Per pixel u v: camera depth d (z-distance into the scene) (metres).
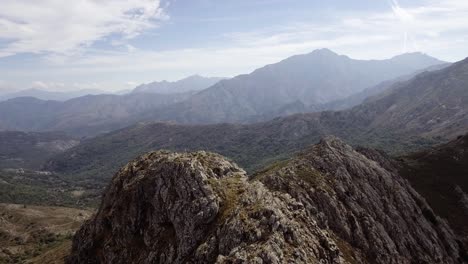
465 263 105.44
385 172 119.94
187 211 92.00
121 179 122.25
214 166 107.94
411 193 121.88
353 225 91.38
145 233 99.88
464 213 126.81
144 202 106.25
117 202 114.19
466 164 155.50
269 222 75.88
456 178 145.50
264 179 100.50
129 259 98.88
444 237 109.81
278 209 79.44
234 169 111.81
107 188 127.94
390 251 89.62
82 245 117.19
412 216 108.25
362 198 101.75
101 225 115.44
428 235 105.62
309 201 92.69
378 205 103.12
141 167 121.00
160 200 101.00
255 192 89.56
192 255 83.19
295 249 70.50
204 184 95.25
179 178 99.44
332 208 92.88
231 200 91.44
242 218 79.50
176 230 92.12
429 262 95.38
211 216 88.56
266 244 69.62
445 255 102.38
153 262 91.25
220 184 97.62
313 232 78.75
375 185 110.44
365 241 88.62
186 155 111.00
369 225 92.50
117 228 108.19
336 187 100.62
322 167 107.12
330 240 79.06
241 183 99.81
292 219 78.88
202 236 86.56
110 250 105.25
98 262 108.56
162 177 103.88
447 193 135.62
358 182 107.50
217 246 79.00
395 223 100.50
